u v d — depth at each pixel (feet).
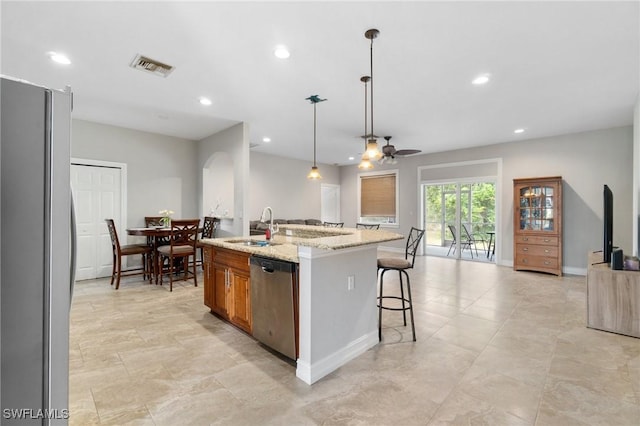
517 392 6.43
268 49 8.57
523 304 12.44
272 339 7.88
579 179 17.78
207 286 11.05
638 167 12.18
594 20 7.17
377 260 9.20
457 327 10.03
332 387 6.62
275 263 7.73
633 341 8.98
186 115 14.79
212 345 8.64
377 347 8.59
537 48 8.47
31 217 3.53
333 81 10.75
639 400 6.16
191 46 8.45
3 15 7.02
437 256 24.90
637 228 12.49
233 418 5.60
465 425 5.41
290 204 27.30
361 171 30.12
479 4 6.63
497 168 20.93
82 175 15.89
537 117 14.92
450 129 17.22
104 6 6.73
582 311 11.59
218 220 18.85
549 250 17.80
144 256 15.94
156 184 18.38
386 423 5.46
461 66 9.55
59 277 3.73
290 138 19.72
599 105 13.16
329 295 7.33
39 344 3.59
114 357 7.88
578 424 5.45
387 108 13.64
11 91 3.39
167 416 5.63
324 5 6.70
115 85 11.14
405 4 6.64
